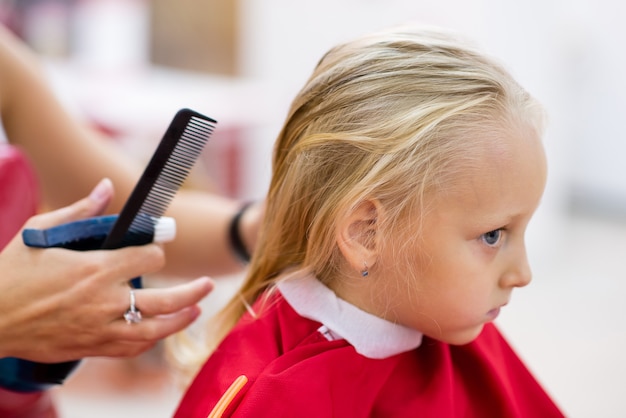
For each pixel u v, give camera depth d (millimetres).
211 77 2656
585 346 2305
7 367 697
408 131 573
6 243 727
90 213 687
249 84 2596
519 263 606
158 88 2266
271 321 677
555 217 2953
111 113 1935
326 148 604
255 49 2770
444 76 586
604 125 3373
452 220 578
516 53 2547
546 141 2791
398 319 638
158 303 669
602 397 2014
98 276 640
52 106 924
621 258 3000
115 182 928
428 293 599
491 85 587
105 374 1964
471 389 723
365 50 607
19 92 896
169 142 619
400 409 654
